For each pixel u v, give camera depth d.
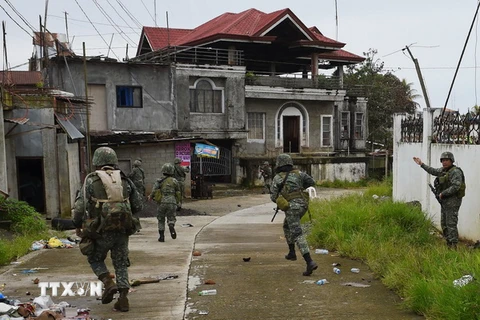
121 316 4.93
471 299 4.29
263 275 6.55
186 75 24.20
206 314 4.97
